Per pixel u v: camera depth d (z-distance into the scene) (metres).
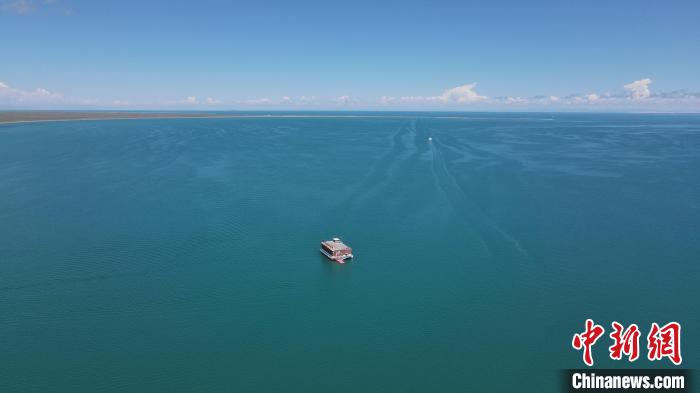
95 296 58.34
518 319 54.41
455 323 53.53
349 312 55.62
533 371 45.88
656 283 62.59
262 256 71.25
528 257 70.81
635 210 94.00
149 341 49.56
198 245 74.94
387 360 47.19
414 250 73.69
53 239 76.38
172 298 58.31
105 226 82.94
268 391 42.56
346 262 69.44
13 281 61.66
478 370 45.97
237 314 54.91
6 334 50.28
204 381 43.72
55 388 42.44
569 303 57.72
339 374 45.00
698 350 49.25
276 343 49.56
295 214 91.50
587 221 86.88
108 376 44.12
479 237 78.94
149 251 72.19
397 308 56.66
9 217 87.19
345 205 97.62
